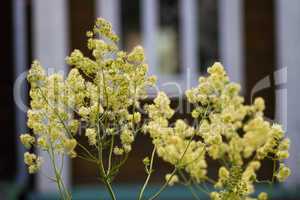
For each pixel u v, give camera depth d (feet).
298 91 27.32
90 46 7.20
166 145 8.26
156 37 28.53
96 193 26.58
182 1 28.68
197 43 28.68
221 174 8.20
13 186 26.21
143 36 28.45
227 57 28.55
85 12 27.35
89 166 27.09
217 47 28.66
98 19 7.20
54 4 26.94
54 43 26.84
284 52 28.02
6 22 30.14
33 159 7.39
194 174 8.63
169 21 28.63
